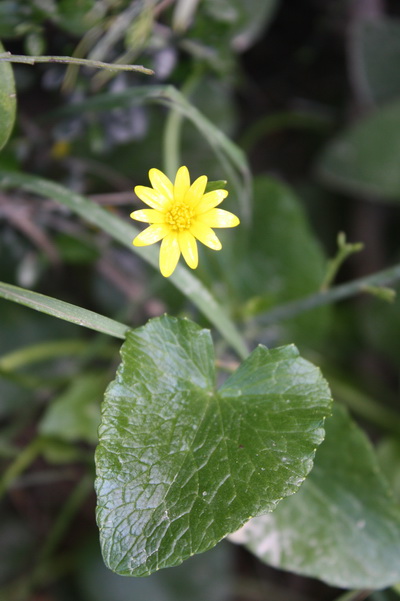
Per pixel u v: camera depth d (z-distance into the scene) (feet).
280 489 1.02
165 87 1.18
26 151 1.38
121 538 1.01
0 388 1.51
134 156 1.54
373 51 1.71
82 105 1.27
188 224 1.08
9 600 1.53
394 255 1.83
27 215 1.41
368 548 1.24
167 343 1.07
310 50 1.86
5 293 1.04
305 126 1.89
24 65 1.33
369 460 1.22
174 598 1.51
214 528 1.01
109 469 1.02
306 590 1.66
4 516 1.62
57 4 1.23
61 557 1.56
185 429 1.05
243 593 1.64
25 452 1.41
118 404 1.04
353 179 1.67
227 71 1.46
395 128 1.65
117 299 1.58
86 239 1.46
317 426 1.05
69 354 1.51
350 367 1.76
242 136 1.89
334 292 1.30
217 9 1.34
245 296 1.56
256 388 1.07
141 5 1.25
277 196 1.55
